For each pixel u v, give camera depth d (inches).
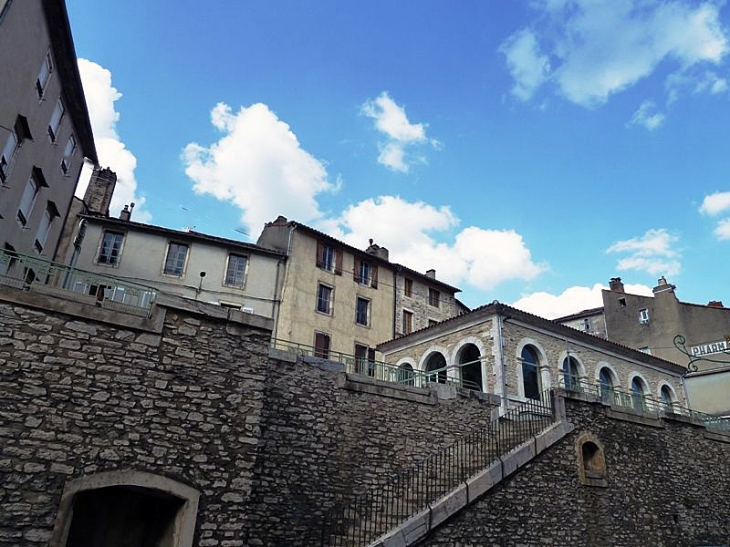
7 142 502.3
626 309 1237.1
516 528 402.6
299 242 968.3
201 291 853.2
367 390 459.2
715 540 584.1
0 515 217.6
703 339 1095.6
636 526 503.2
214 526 259.4
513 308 682.2
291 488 387.2
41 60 542.9
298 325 908.6
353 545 314.3
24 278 275.6
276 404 407.8
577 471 478.3
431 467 420.2
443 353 738.2
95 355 260.2
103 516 258.7
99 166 848.3
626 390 814.5
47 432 237.8
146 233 852.0
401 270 1126.4
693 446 633.6
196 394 278.5
